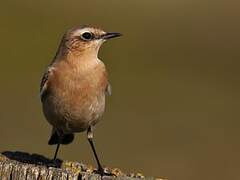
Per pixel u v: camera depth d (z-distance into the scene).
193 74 34.72
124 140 24.44
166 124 26.69
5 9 41.31
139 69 34.91
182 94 30.89
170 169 22.92
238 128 26.72
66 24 41.81
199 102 29.80
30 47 35.94
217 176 23.19
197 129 26.30
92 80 11.83
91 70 11.87
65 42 12.02
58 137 12.71
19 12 41.41
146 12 47.22
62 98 11.82
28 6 42.81
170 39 41.97
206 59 38.19
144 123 26.44
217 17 46.69
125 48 38.72
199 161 23.55
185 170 22.75
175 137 25.36
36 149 22.83
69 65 11.85
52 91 11.88
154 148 24.03
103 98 12.11
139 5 48.69
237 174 23.14
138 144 24.25
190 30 44.03
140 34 42.16
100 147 23.45
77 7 45.44
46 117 12.29
